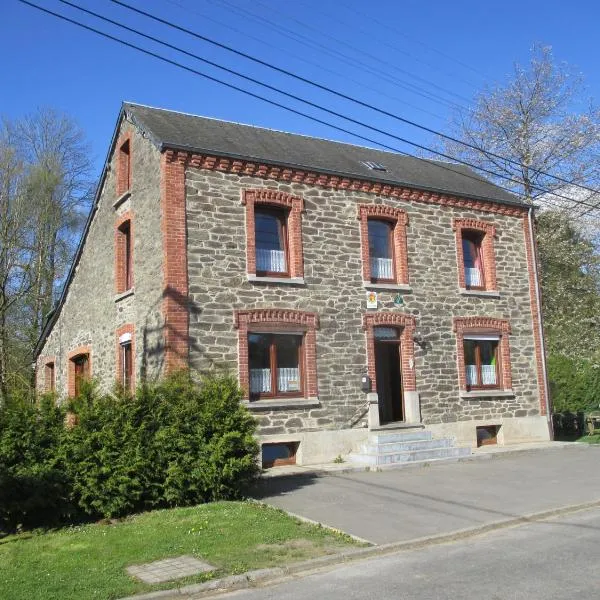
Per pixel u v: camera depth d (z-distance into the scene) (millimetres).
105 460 10289
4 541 9188
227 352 15102
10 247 26516
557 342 30812
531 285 20906
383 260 18188
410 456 15914
